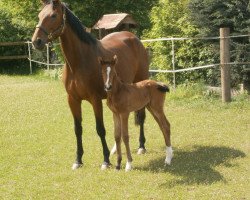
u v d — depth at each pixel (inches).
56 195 223.9
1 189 235.1
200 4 456.1
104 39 303.3
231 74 446.0
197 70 488.1
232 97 432.8
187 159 273.7
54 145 318.3
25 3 739.4
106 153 267.6
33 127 374.0
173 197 213.8
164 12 520.1
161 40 484.1
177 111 403.5
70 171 261.3
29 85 633.6
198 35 470.3
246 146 295.0
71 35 254.5
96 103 264.2
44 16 249.0
